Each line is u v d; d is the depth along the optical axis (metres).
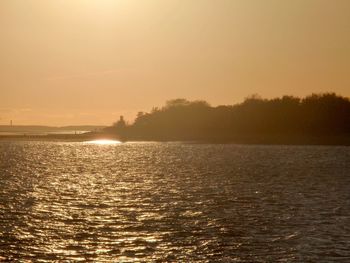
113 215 59.97
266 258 43.31
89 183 92.81
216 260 42.84
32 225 54.56
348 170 114.12
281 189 81.38
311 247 46.16
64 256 43.78
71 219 57.62
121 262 42.34
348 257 43.38
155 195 75.75
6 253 44.53
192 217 58.56
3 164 141.75
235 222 55.78
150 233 51.09
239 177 100.31
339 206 65.06
